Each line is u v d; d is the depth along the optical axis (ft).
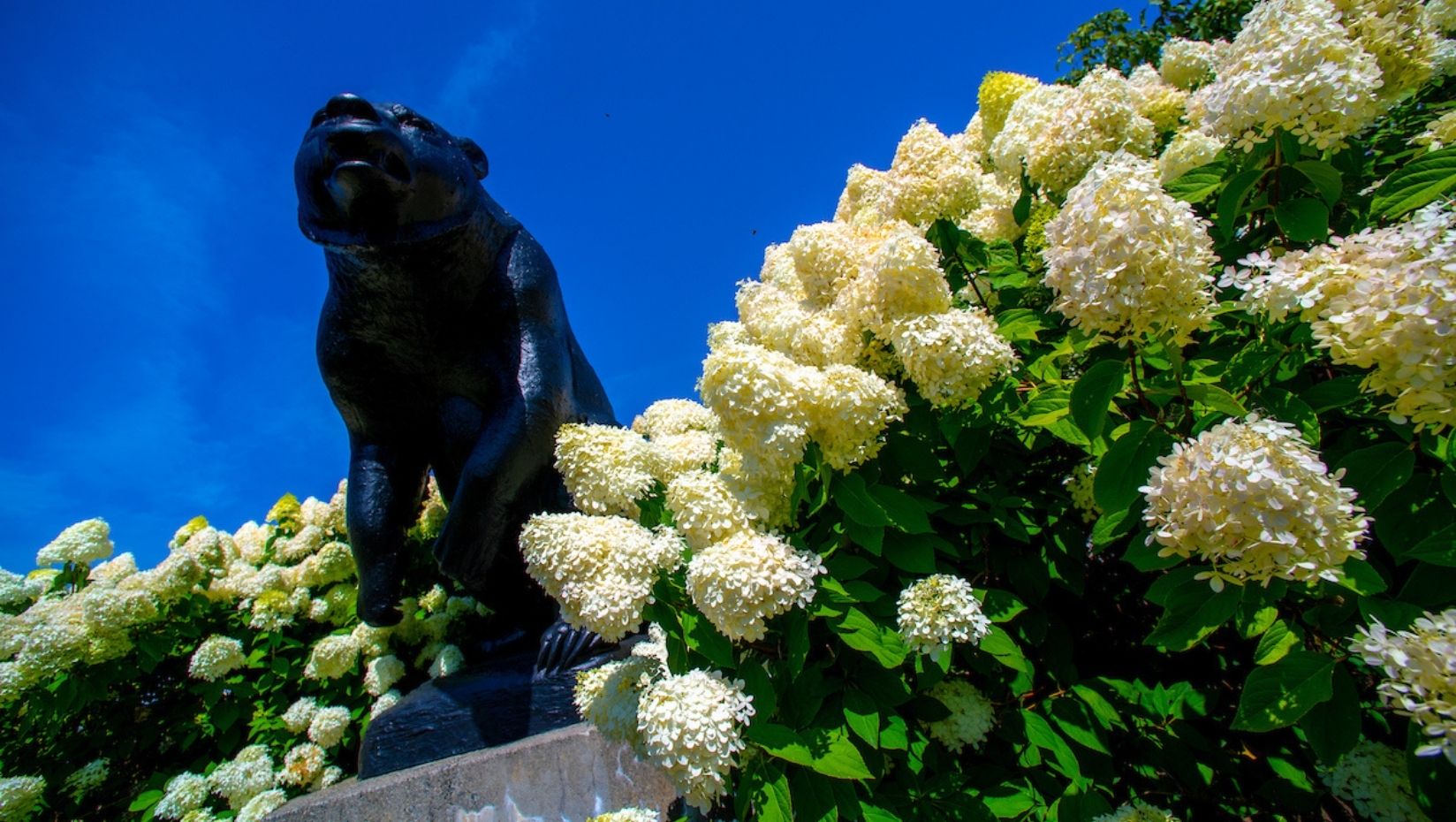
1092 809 4.59
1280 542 3.02
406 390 10.30
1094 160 5.43
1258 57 4.17
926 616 4.46
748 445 4.65
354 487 10.36
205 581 14.10
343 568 14.06
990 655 5.16
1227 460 3.09
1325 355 4.55
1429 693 2.99
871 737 4.48
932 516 5.47
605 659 8.82
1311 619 3.82
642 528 5.48
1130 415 5.23
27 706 12.91
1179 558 3.90
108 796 12.78
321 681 12.99
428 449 10.90
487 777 7.66
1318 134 4.13
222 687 12.91
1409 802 4.31
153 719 13.19
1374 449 3.70
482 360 9.79
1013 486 5.90
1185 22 13.37
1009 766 5.21
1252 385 4.31
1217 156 5.35
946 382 4.66
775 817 4.38
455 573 9.53
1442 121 5.09
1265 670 3.58
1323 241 4.40
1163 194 3.71
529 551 5.28
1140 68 7.55
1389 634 3.35
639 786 7.41
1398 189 4.33
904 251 4.84
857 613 4.74
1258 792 5.09
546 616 10.58
